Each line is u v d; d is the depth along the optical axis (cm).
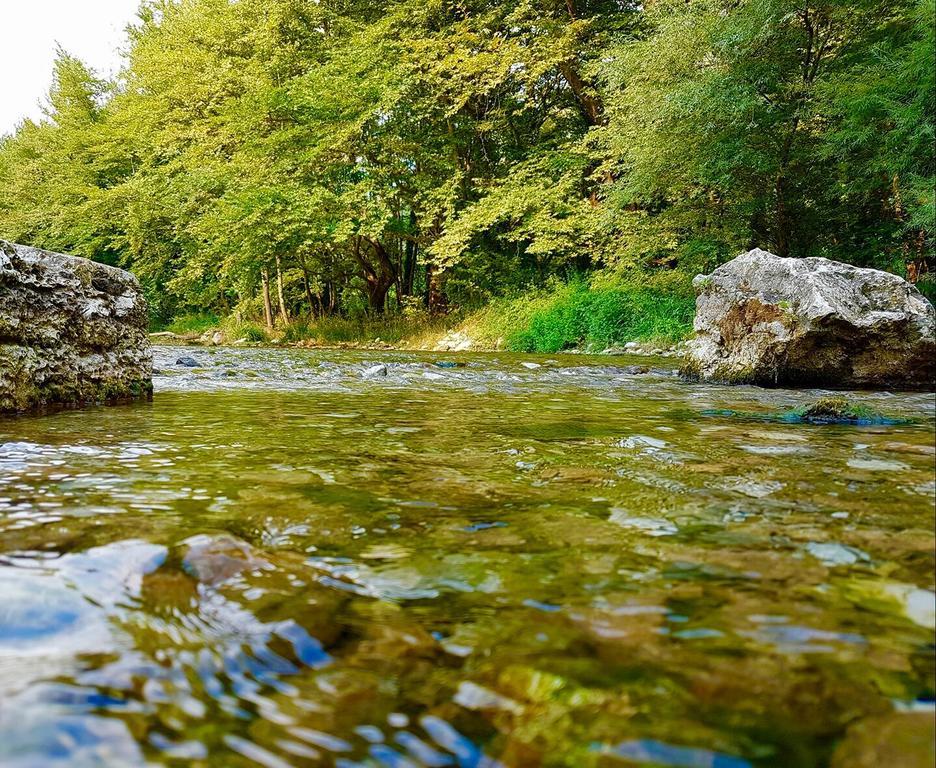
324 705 75
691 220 1641
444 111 2162
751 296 721
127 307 468
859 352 659
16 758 62
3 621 92
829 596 109
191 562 119
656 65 1501
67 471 207
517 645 90
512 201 1997
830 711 74
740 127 1362
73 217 3008
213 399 469
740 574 119
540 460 238
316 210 2038
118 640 89
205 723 70
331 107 2050
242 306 2839
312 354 1311
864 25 1306
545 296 1981
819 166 1423
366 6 2373
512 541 139
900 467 225
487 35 2150
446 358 1222
